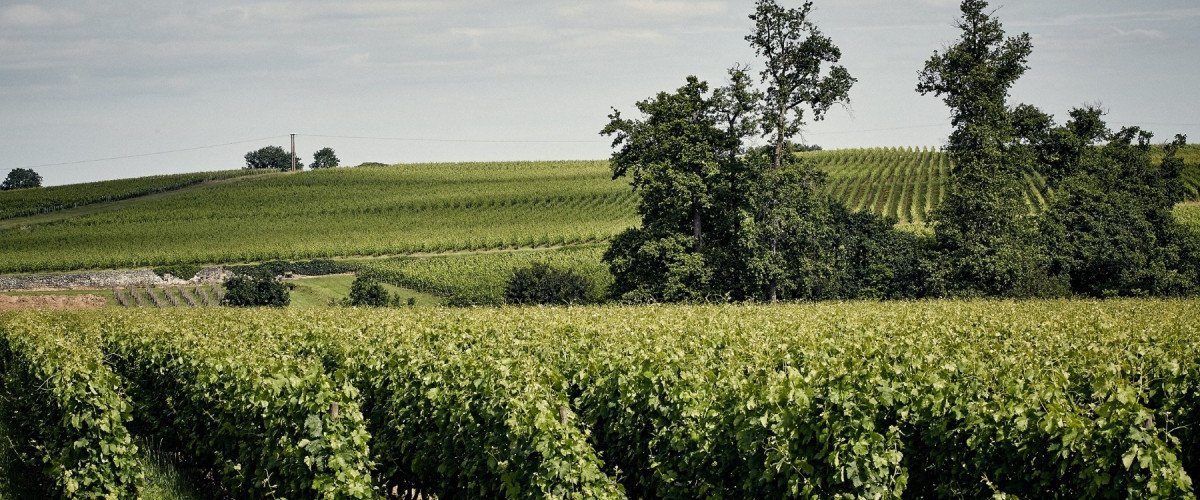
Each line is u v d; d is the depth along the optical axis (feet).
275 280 215.51
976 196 161.48
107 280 253.24
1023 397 35.50
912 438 37.73
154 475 54.39
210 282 254.06
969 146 174.50
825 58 158.51
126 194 459.73
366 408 56.54
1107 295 164.66
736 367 47.06
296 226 375.25
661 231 156.25
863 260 181.88
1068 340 57.47
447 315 91.86
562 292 200.54
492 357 53.88
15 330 88.22
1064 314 80.43
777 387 37.99
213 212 403.34
